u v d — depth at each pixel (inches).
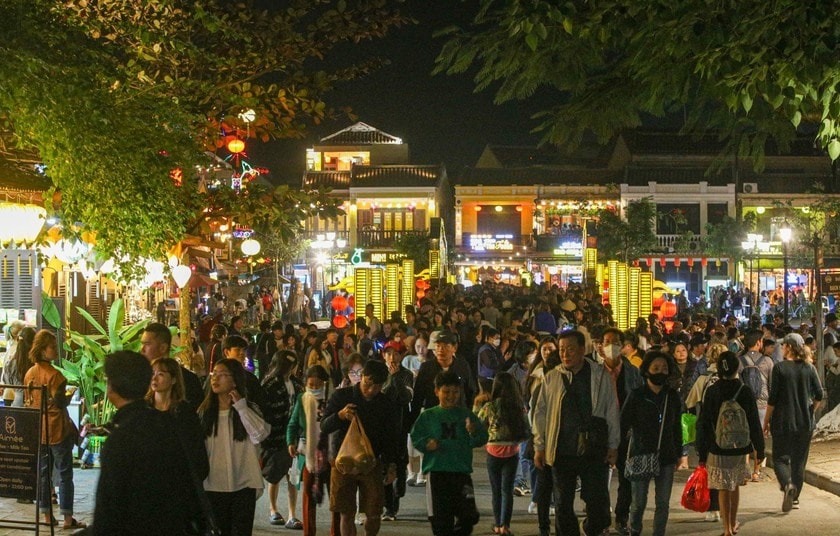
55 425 374.0
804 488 492.4
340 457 322.3
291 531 394.6
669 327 968.3
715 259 1996.8
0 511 398.0
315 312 1769.2
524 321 828.6
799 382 431.2
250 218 487.5
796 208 1796.3
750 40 294.2
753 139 366.9
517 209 2158.0
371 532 330.6
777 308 1577.3
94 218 370.3
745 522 408.5
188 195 459.8
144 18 439.8
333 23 472.1
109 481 187.3
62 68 335.3
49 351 379.2
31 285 539.2
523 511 433.7
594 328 513.3
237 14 466.3
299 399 374.3
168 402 258.2
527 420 384.8
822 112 327.6
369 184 2156.7
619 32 336.2
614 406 327.9
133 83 418.6
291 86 474.3
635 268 1058.7
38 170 450.9
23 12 331.0
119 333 509.0
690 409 469.4
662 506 354.9
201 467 247.6
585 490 326.0
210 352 677.9
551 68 353.1
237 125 471.5
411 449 495.5
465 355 683.4
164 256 418.6
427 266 1892.2
